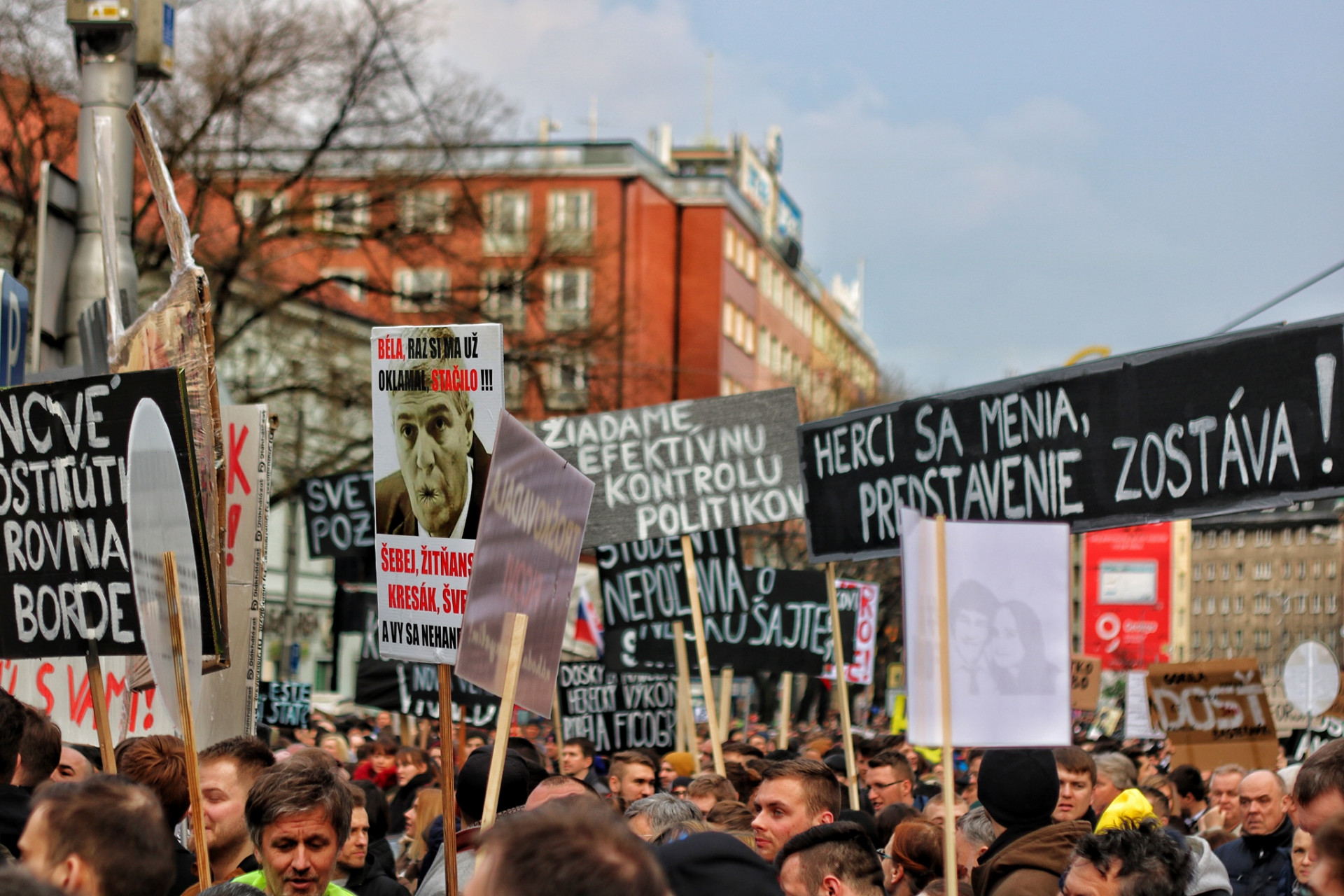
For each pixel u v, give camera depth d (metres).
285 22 24.66
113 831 2.80
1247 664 10.78
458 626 4.63
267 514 6.10
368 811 6.88
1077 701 17.34
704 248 62.09
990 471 6.57
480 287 28.81
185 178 25.08
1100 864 3.89
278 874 3.95
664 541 10.75
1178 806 9.48
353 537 12.26
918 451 6.87
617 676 12.34
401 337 4.83
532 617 4.70
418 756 10.78
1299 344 5.60
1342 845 2.87
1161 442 5.99
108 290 6.72
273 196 26.08
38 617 5.02
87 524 4.93
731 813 5.99
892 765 8.24
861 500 7.11
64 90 22.53
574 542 4.95
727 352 63.12
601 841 1.95
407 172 26.66
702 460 8.47
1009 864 4.51
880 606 43.19
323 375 27.70
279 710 11.46
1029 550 4.52
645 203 58.34
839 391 57.81
